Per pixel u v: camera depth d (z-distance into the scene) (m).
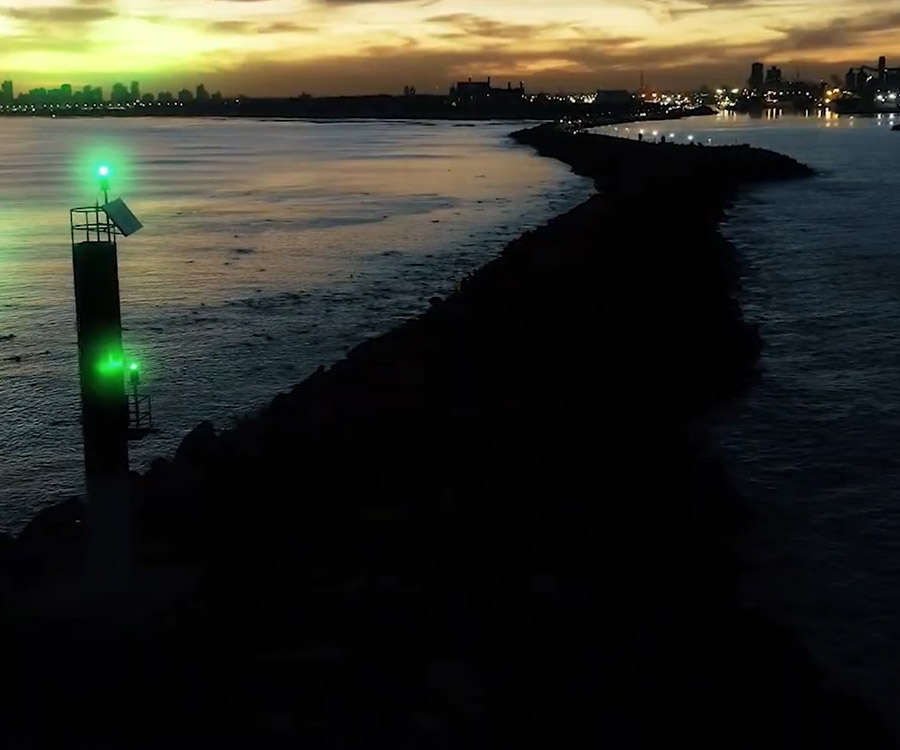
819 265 33.59
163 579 8.73
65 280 32.88
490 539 10.38
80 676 7.35
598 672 8.20
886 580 11.58
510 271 26.69
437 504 11.12
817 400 18.34
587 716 7.59
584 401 16.14
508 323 20.58
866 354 21.86
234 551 9.48
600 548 10.81
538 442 13.70
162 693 7.20
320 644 7.95
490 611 8.87
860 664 9.95
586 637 8.75
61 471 15.98
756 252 36.41
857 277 31.28
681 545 11.51
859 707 8.78
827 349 22.22
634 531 11.59
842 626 10.61
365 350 18.31
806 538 12.63
